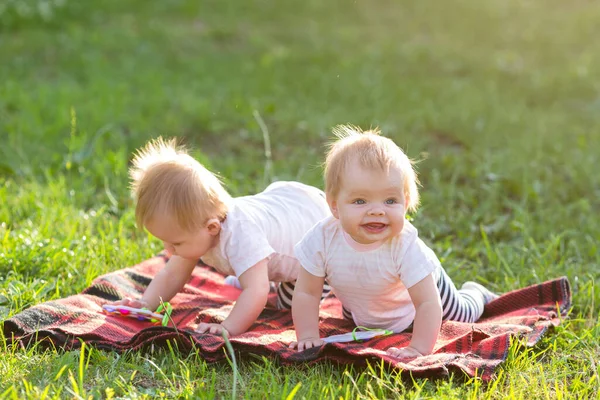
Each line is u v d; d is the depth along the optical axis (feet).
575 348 10.36
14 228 14.16
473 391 8.70
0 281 11.64
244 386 8.71
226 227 10.30
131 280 11.98
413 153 20.03
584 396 8.95
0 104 22.29
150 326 9.98
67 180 17.02
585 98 27.91
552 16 37.73
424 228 15.37
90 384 8.75
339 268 9.89
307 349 9.37
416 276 9.56
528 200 17.17
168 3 37.55
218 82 27.09
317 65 30.14
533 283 12.82
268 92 26.02
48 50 29.60
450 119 23.31
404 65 30.89
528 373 9.36
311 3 39.65
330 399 8.36
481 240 15.10
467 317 11.00
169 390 8.54
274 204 11.15
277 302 11.61
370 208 9.16
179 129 21.53
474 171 18.60
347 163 9.28
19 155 18.20
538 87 28.50
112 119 21.47
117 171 17.07
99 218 14.83
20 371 8.84
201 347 9.30
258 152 19.88
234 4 38.75
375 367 9.05
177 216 9.87
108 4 36.50
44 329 9.61
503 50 34.22
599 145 21.68
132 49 30.71
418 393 8.39
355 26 37.50
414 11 39.34
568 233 15.07
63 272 12.30
